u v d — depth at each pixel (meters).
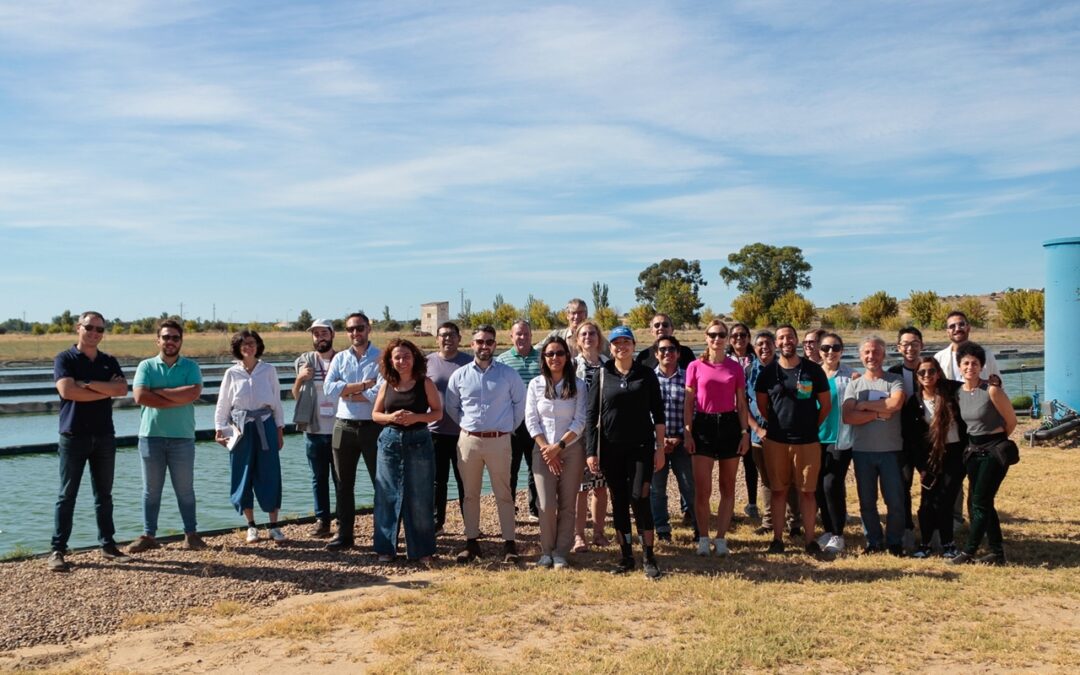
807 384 7.28
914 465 7.37
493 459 7.24
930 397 7.19
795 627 5.43
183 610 5.95
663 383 7.73
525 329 8.74
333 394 7.56
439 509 8.24
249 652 5.19
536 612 5.83
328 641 5.36
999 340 44.09
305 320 84.88
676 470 7.80
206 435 16.25
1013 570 6.67
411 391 7.22
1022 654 5.01
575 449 7.12
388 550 7.20
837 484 7.53
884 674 4.78
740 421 7.39
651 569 6.62
